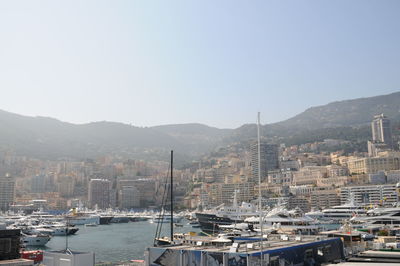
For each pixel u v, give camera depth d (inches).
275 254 1784.0
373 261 1659.7
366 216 5999.0
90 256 2050.9
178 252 1911.9
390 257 1744.6
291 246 1919.3
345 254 2324.1
